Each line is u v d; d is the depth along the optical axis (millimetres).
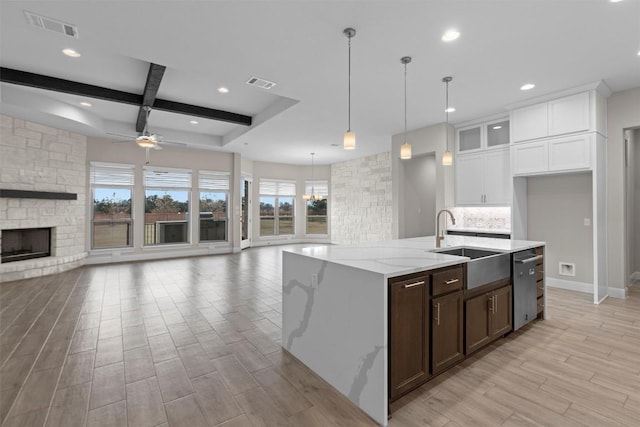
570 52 3148
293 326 2594
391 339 1841
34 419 1778
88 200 6551
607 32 2779
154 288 4715
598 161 3988
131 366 2398
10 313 3580
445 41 2934
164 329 3131
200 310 3711
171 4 2352
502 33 2797
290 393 2072
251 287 4785
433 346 2111
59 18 2514
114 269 6148
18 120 5211
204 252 8180
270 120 5500
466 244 3199
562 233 4680
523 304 3039
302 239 10891
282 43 2951
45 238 5836
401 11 2477
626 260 4348
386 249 2789
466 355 2381
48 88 4168
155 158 7453
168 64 3363
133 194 7180
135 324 3258
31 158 5414
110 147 6836
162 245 7586
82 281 5133
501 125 5102
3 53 3570
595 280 3930
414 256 2400
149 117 6125
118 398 1988
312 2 2361
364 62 3348
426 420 1793
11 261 5277
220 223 8586
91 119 5781
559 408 1887
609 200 4246
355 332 1979
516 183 4758
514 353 2611
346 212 9969
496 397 2004
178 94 4898
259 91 4773
